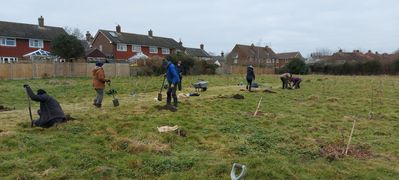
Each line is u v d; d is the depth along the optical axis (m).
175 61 43.75
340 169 6.70
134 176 6.26
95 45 59.41
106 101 15.39
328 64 60.56
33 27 50.66
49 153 7.19
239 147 8.01
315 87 26.12
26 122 10.00
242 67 57.06
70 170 6.34
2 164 6.46
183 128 9.70
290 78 24.89
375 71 56.38
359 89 25.05
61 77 38.00
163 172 6.42
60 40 42.78
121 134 9.06
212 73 49.53
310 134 9.69
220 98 16.72
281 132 9.77
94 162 6.74
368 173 6.49
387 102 17.25
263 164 6.61
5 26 47.19
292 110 13.88
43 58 43.12
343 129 10.42
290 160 7.14
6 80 32.59
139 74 41.31
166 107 12.77
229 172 6.29
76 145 7.77
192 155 7.38
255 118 11.77
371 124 11.31
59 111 9.83
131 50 59.69
